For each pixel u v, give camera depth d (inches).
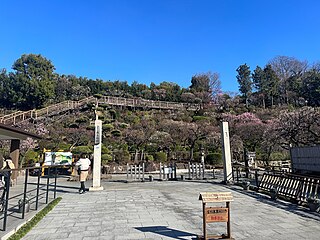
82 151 642.2
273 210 224.5
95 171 358.0
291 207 237.0
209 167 750.5
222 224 178.1
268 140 698.2
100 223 182.7
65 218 197.5
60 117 1016.9
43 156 612.1
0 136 410.6
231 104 1459.2
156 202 263.3
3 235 141.7
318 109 604.1
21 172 588.1
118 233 159.2
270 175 319.6
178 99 1583.4
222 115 1170.0
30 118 930.7
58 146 730.8
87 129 811.4
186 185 406.9
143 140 826.8
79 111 1102.4
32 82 1286.9
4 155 597.9
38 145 741.9
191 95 1525.6
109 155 676.7
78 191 347.3
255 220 190.2
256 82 1859.0
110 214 210.4
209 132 922.7
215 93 1610.5
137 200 275.0
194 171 539.5
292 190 268.4
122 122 1031.6
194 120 1152.2
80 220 191.0
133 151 793.6
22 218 184.1
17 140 476.7
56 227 172.9
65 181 489.1
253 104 1675.7
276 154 824.9
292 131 573.6
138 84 1829.5
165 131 927.7
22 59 1427.2
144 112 1216.8
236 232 160.6
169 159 820.0
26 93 1288.1
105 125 826.8
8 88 1294.3
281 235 154.6
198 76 1795.0
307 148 419.2
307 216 202.7
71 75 1739.7
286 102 1606.8
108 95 1499.8
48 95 1322.6
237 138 909.8
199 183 433.1
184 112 1279.5
